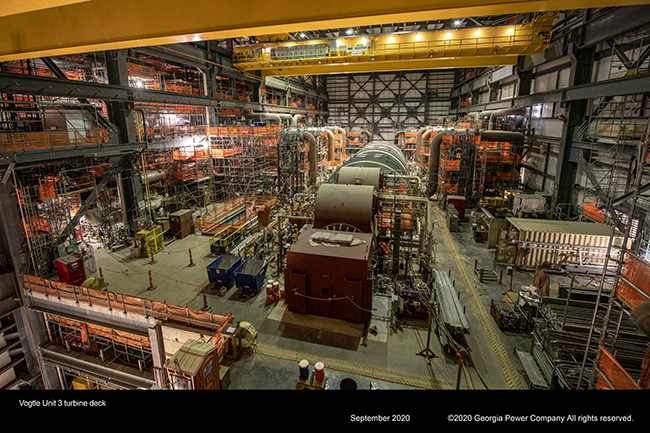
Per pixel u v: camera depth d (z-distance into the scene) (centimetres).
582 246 1823
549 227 1919
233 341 1204
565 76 2767
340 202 1697
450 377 1127
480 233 2441
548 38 2677
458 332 1269
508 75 3769
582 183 2520
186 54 2794
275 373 1154
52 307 1627
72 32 1115
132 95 2219
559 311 1240
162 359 1444
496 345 1307
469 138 3281
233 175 2978
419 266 1939
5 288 1592
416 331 1371
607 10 2028
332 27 1034
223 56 3394
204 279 1828
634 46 1972
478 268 1991
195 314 1353
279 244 1808
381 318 1433
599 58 2320
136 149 2238
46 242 1825
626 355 970
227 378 1104
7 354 1628
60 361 1659
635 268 744
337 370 1155
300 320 1422
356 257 1334
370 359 1211
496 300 1623
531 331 1389
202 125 3120
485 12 989
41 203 1822
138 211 2398
